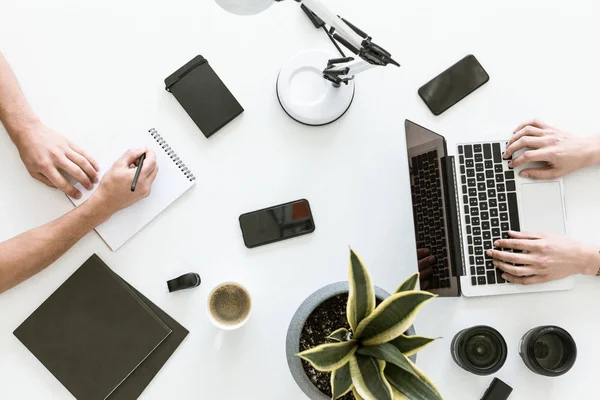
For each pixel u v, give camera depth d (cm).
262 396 92
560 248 90
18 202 92
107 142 92
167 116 93
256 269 93
